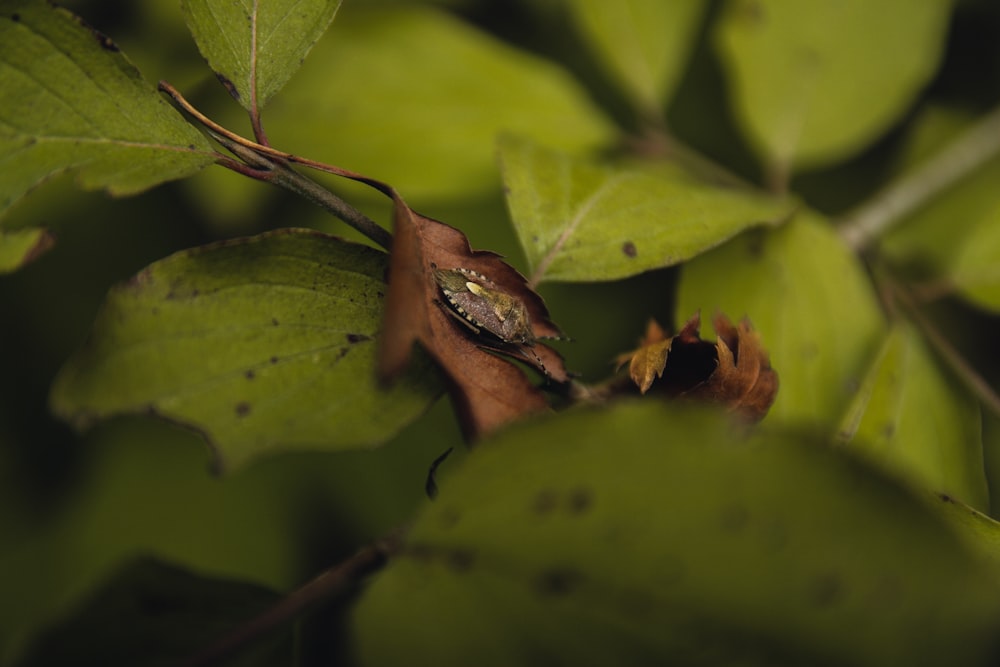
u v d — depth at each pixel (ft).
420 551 0.81
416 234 0.83
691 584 0.79
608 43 1.11
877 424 0.92
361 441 0.82
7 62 0.83
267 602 0.83
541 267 0.88
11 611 1.02
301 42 0.86
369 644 0.80
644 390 0.86
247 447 0.82
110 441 1.05
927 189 1.08
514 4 1.20
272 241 0.83
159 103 0.84
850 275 0.96
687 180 1.07
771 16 1.06
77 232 1.06
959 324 1.09
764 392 0.86
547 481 0.80
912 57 1.06
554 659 0.79
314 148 1.02
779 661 0.78
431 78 1.05
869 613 0.78
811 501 0.78
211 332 0.82
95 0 1.05
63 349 1.07
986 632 0.78
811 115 1.07
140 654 0.81
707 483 0.79
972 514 0.84
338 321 0.83
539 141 1.06
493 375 0.83
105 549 1.04
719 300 0.94
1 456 1.05
